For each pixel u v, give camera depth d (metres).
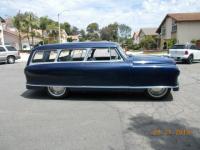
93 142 5.00
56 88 8.44
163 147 4.75
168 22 46.84
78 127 5.82
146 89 8.05
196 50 21.30
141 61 7.95
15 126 5.95
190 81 11.82
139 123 6.03
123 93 9.02
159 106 7.46
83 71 8.12
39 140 5.14
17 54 24.88
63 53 8.38
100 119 6.34
